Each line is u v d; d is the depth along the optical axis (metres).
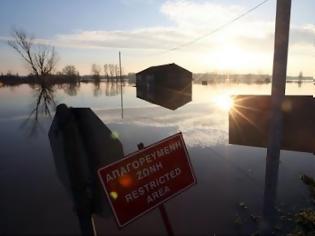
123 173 2.68
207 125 21.47
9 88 72.38
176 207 8.93
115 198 2.59
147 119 24.30
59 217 8.27
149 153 2.94
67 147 2.08
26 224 7.96
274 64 5.35
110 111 29.14
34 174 11.77
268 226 5.89
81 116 2.25
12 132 20.23
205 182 10.76
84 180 2.15
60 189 10.20
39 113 29.02
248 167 12.27
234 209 8.73
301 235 5.68
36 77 87.94
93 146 2.30
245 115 5.93
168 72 63.31
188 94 50.12
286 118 5.38
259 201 9.20
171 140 3.10
